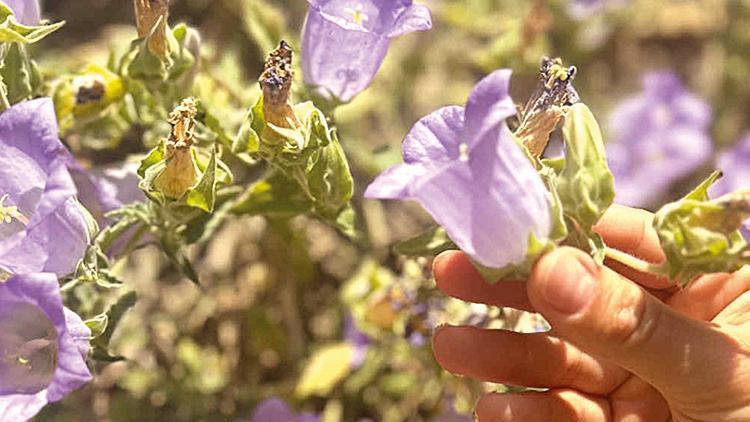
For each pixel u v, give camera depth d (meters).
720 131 0.54
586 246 0.23
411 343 0.37
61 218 0.25
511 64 0.43
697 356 0.22
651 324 0.22
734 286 0.28
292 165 0.27
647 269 0.23
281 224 0.41
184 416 0.41
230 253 0.44
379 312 0.37
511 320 0.32
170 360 0.43
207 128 0.31
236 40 0.45
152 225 0.29
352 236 0.30
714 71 0.55
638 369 0.23
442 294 0.35
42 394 0.23
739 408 0.23
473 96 0.21
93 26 0.49
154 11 0.28
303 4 0.48
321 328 0.44
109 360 0.28
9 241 0.24
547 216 0.22
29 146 0.23
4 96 0.27
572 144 0.23
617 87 0.54
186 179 0.25
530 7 0.46
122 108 0.34
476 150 0.21
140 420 0.41
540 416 0.27
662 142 0.51
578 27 0.48
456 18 0.47
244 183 0.34
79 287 0.32
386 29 0.27
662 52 0.56
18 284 0.21
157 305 0.44
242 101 0.36
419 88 0.49
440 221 0.21
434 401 0.40
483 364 0.27
